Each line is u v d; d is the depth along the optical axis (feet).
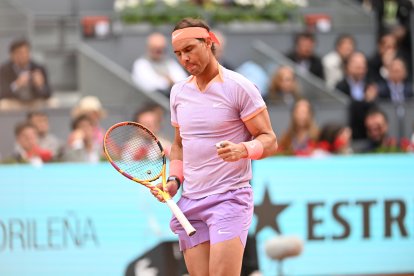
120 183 77.25
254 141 45.65
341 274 81.25
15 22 120.88
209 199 47.11
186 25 45.73
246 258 78.18
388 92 116.88
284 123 105.09
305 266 80.59
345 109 107.45
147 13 124.77
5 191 76.28
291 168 80.18
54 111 101.19
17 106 108.58
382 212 81.87
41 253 76.69
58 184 76.74
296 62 118.93
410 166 82.23
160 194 47.29
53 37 125.49
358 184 81.46
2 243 76.38
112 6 138.51
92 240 77.15
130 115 103.65
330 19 133.08
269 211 79.71
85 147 88.94
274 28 129.49
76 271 77.05
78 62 111.86
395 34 129.29
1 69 108.99
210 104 46.91
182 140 48.16
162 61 111.24
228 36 124.77
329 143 90.89
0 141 98.68
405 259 82.33
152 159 50.93
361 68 113.19
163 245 77.15
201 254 48.14
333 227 81.05
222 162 47.09
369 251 81.66
